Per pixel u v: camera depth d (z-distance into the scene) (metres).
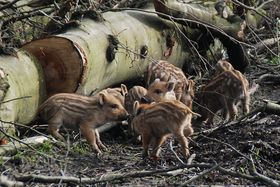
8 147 12.33
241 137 13.92
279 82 19.34
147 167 12.33
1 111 12.47
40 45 14.25
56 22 16.02
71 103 13.56
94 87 14.98
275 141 13.74
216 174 11.64
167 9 17.41
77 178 10.87
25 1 17.86
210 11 18.56
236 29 18.73
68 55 14.17
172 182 11.31
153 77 16.48
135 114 13.02
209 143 13.55
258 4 23.34
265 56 21.16
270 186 11.19
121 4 17.95
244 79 15.91
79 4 17.84
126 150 13.75
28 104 13.47
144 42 16.77
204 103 15.95
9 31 16.58
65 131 14.30
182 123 12.61
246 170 12.06
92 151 13.31
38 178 10.88
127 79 16.66
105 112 13.41
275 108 14.73
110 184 11.11
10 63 13.31
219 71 17.27
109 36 15.24
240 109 16.95
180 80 16.14
